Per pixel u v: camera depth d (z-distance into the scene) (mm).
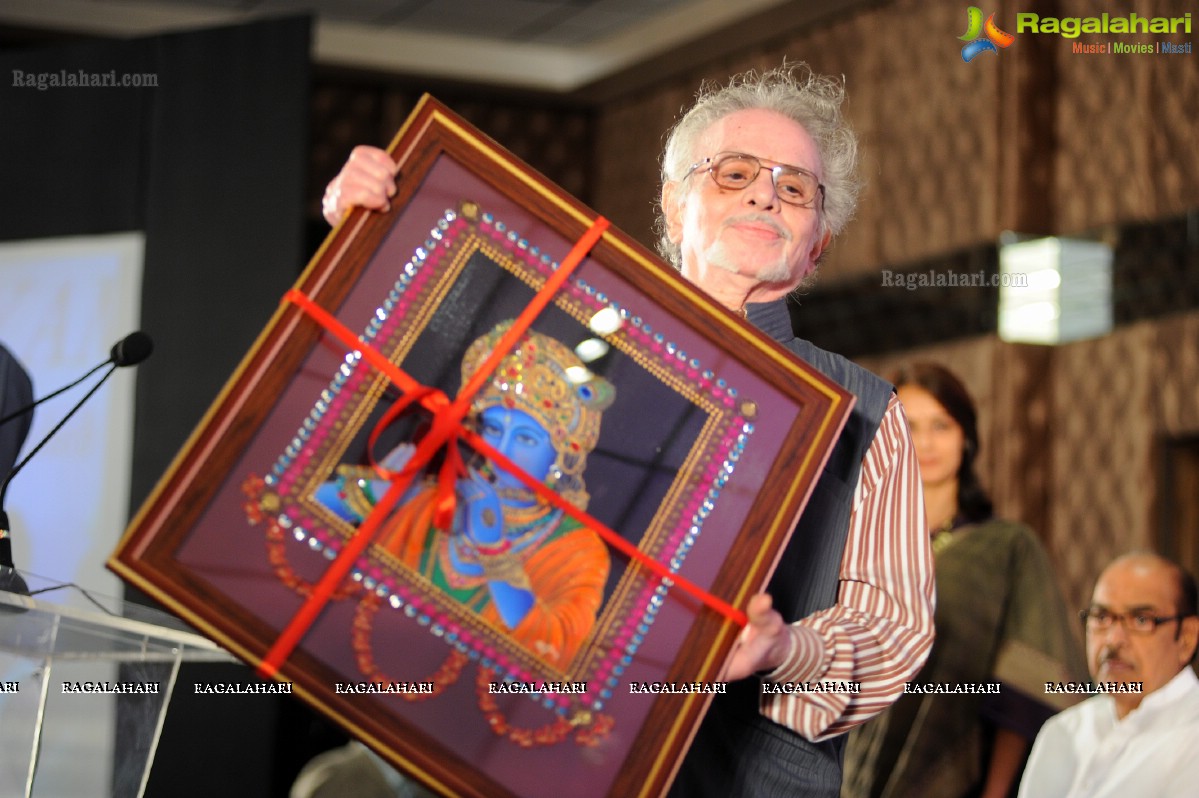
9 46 6586
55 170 4621
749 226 1790
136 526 1344
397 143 1513
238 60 4441
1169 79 4738
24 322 4555
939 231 5457
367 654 1379
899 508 1763
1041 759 2770
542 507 1453
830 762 1741
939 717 2930
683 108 2123
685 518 1478
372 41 6980
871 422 1797
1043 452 5129
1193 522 4691
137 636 1478
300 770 5473
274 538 1378
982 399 5191
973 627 2957
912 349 5543
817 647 1590
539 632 1419
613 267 1531
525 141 7270
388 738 1361
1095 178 4973
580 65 7176
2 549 1781
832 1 5945
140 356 1737
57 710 1556
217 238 4379
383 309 1467
